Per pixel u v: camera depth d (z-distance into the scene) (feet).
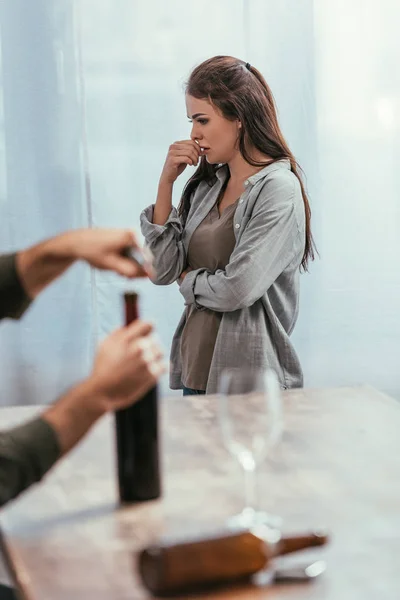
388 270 15.38
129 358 4.64
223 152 10.89
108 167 14.57
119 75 14.46
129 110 14.51
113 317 14.76
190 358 11.00
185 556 4.07
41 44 14.28
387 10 14.89
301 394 7.58
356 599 3.98
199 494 5.27
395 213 15.25
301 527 4.74
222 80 10.78
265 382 4.95
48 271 5.22
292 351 10.89
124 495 5.18
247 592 4.09
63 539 4.71
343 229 15.21
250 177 10.74
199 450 6.09
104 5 14.33
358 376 15.49
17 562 4.44
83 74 14.38
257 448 4.88
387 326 15.47
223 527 4.77
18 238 14.53
